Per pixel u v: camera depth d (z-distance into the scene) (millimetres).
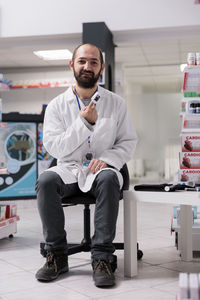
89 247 2332
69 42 6375
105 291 1821
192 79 2135
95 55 2240
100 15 6023
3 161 5125
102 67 2324
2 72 9594
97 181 2014
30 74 9477
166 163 8750
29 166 5297
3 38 6293
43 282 1974
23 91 9477
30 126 5316
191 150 2090
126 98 9055
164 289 1848
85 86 2256
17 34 6191
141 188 2061
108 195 1962
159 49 7852
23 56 8383
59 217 2039
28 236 3279
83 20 6047
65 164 2215
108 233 1952
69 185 2129
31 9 6156
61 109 2318
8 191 5191
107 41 5879
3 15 6219
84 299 1711
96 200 2012
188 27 5922
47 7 6121
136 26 5953
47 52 8062
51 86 9375
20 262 2398
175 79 10945
